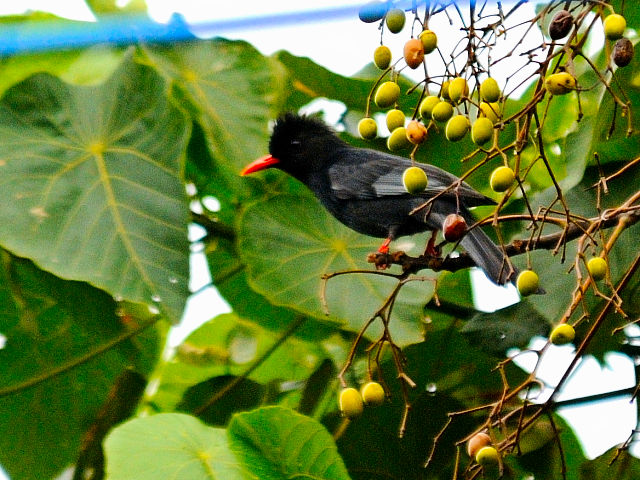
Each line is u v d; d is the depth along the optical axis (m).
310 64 7.81
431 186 6.92
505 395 5.01
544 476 7.15
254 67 7.64
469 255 5.82
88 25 7.49
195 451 5.44
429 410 7.14
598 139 6.81
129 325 7.36
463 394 7.26
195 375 8.21
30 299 7.56
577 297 4.82
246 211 7.24
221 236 7.72
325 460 5.47
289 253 7.14
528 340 6.88
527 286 4.81
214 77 7.59
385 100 5.09
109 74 7.44
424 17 4.82
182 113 7.01
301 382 7.88
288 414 5.46
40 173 6.83
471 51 4.71
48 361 7.64
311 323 7.74
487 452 4.83
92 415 7.70
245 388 7.68
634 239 6.45
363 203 7.40
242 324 8.16
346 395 4.92
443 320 7.57
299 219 7.32
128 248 6.64
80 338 7.66
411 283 6.90
